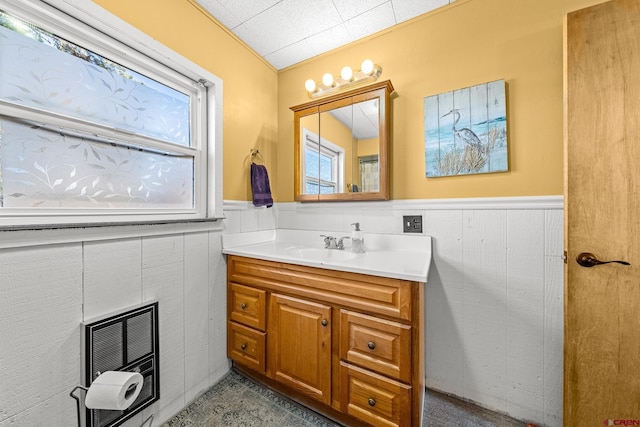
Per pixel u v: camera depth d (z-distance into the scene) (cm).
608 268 100
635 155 95
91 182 107
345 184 172
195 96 151
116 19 109
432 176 147
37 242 88
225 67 162
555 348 121
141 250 120
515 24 129
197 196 151
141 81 126
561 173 120
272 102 202
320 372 124
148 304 120
